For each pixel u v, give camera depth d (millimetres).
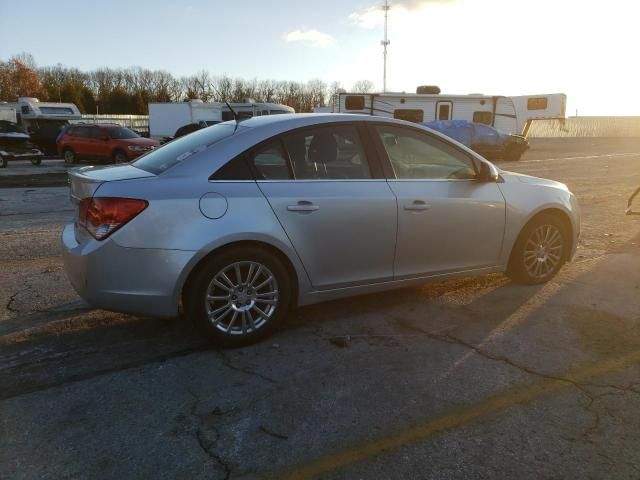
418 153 4246
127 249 3283
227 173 3549
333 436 2686
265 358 3539
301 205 3664
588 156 23094
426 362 3465
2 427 2762
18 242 6754
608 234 7012
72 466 2459
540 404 2961
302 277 3779
